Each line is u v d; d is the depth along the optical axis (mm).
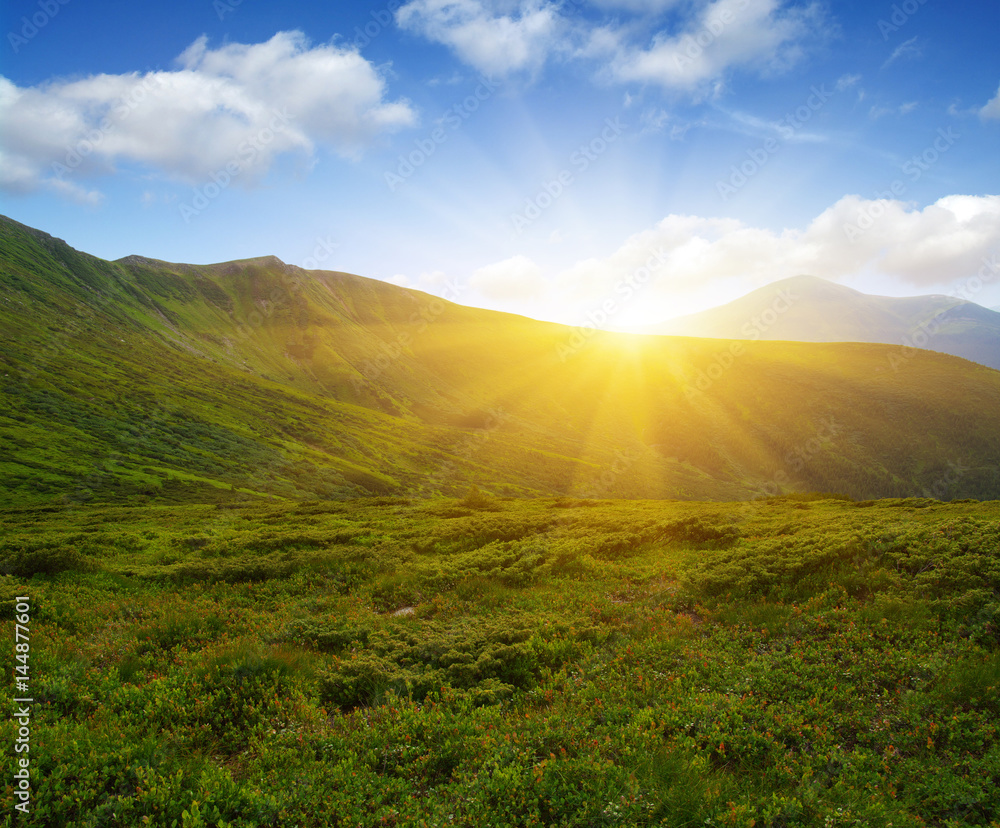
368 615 16266
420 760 8602
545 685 11344
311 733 9352
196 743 9188
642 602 16406
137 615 16234
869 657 11531
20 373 124062
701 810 7137
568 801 7480
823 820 7105
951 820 7121
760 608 14648
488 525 29453
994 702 9594
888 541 18406
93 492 79562
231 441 129625
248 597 19219
